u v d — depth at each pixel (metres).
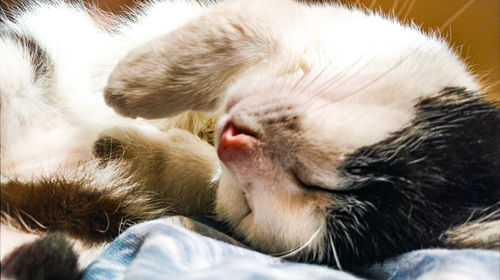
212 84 0.39
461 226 0.34
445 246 0.33
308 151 0.34
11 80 0.39
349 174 0.34
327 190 0.34
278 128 0.34
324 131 0.34
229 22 0.38
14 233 0.35
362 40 0.38
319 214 0.35
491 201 0.34
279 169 0.34
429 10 0.50
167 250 0.31
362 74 0.36
